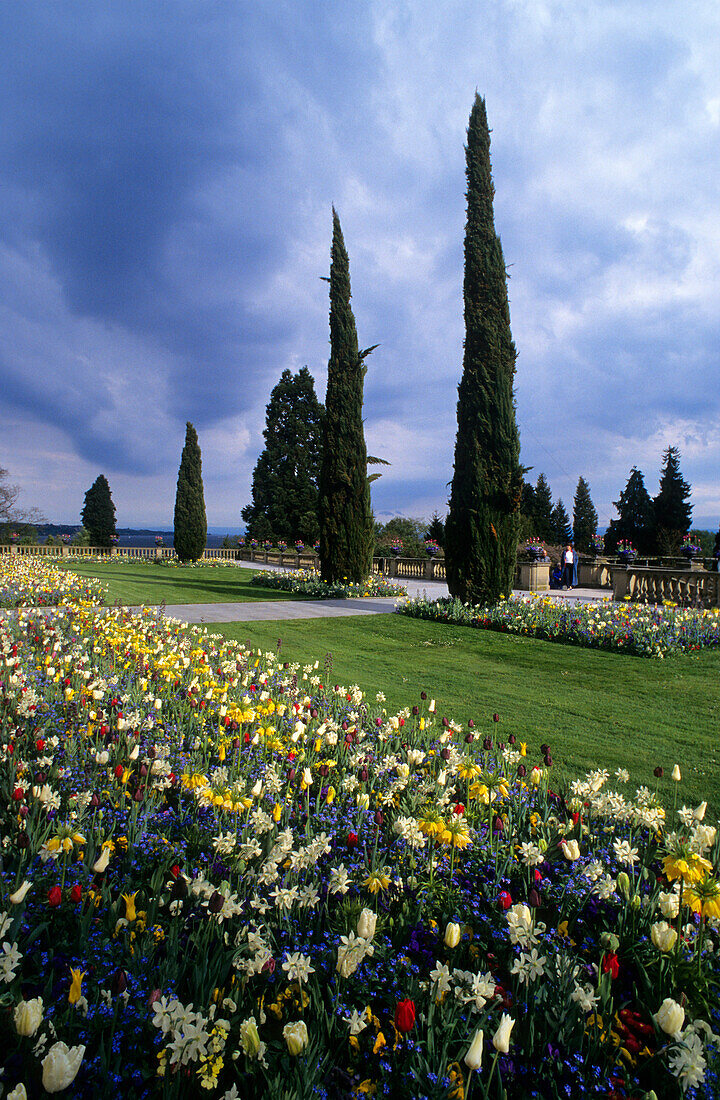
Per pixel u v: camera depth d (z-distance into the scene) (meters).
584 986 1.77
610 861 2.61
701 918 1.94
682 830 2.90
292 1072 1.49
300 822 2.99
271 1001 1.78
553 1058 1.60
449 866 2.58
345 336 20.27
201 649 7.46
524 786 3.44
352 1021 1.61
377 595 19.31
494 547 13.70
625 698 6.97
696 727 5.79
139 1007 1.66
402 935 2.16
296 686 6.10
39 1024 1.45
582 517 67.75
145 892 2.31
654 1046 1.67
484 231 14.23
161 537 48.88
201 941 1.92
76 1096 1.40
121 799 3.12
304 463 48.84
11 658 6.04
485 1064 1.58
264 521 48.75
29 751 3.80
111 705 4.77
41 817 2.86
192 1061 1.50
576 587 23.80
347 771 3.79
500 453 13.77
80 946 1.92
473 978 1.74
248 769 3.73
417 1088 1.51
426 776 3.71
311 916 2.20
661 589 16.55
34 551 46.09
